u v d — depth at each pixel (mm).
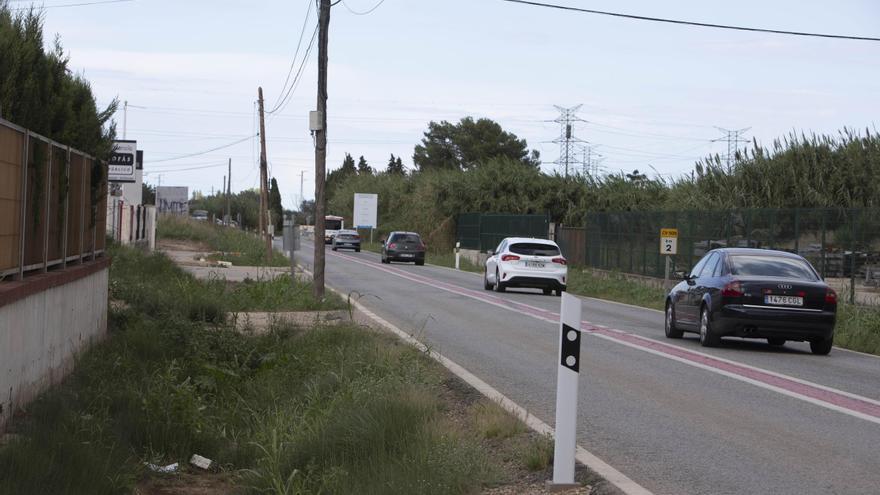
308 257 64875
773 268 18797
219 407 13664
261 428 11828
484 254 65312
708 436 10164
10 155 9875
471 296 32094
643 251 41562
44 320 11133
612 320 25109
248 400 13852
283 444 10695
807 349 19766
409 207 95062
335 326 18391
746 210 32812
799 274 18703
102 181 15844
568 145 90062
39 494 7762
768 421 11062
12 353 9531
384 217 112312
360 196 96688
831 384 14156
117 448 10070
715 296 18438
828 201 39375
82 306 13867
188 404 12320
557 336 19875
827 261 28438
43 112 11750
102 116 15305
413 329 20516
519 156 135500
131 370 13703
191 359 15414
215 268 41781
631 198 67500
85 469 8734
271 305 24625
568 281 41219
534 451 8773
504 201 73250
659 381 14047
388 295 31281
